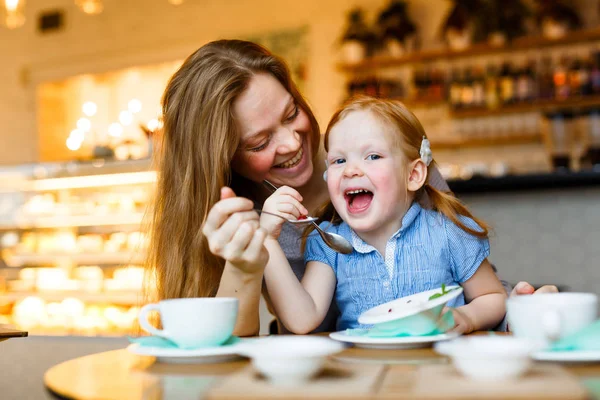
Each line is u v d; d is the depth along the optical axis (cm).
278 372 61
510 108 449
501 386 56
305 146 138
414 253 120
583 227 269
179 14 579
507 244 279
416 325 85
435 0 484
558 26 433
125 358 84
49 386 69
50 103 648
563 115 326
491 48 457
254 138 128
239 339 89
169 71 605
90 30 618
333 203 123
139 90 623
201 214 124
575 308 75
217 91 123
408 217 121
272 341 69
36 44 639
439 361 75
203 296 122
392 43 479
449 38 464
